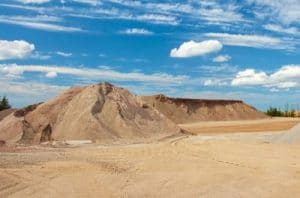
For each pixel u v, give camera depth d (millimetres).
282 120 113125
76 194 15547
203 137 49312
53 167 21656
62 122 47750
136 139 44812
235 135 54125
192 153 30875
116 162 25047
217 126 90438
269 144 38094
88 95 51062
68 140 43500
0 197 14508
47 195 15148
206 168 23250
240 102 157875
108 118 48969
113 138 44812
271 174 21250
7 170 20094
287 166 24016
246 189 17500
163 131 52781
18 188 16125
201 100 151500
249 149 33531
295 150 32625
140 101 56656
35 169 20766
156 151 32250
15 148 32875
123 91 56438
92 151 31719
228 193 16641
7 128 44656
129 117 51031
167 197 15711
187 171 22156
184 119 138000
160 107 140750
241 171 22203
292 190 17406
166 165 24297
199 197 15852
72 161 24359
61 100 51688
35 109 50531
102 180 18578
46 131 45688
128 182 18438
